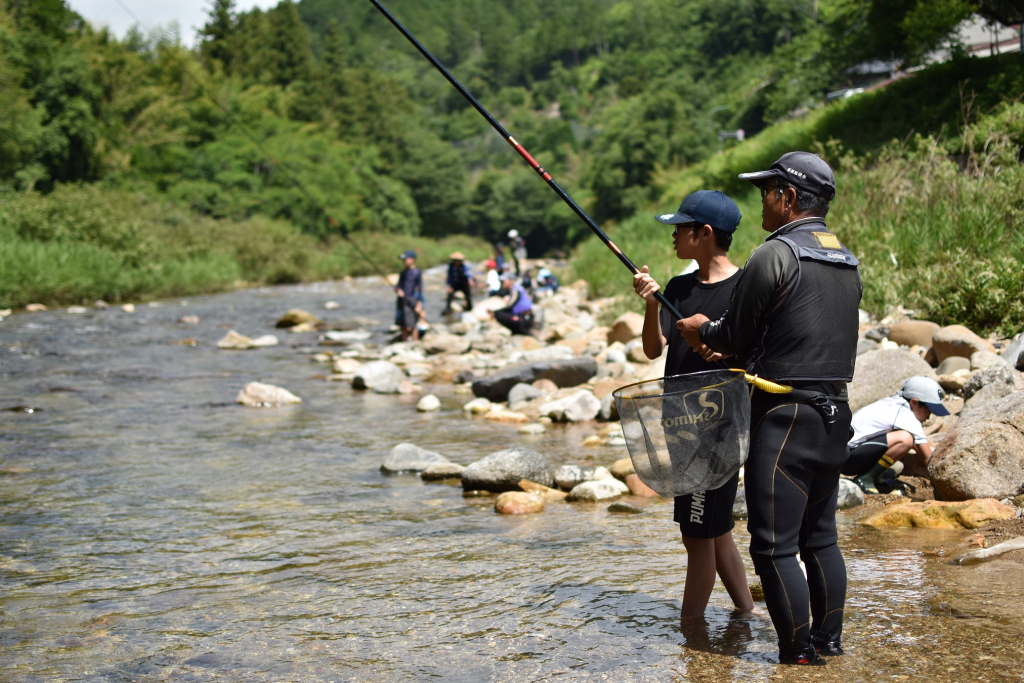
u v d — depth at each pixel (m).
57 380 9.74
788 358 2.55
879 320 8.55
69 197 24.09
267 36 86.44
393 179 82.06
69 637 3.03
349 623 3.12
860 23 23.50
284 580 3.64
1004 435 4.32
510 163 120.31
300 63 86.69
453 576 3.64
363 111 87.81
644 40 164.25
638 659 2.69
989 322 7.60
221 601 3.39
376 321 17.39
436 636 2.96
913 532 4.04
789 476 2.56
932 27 18.89
